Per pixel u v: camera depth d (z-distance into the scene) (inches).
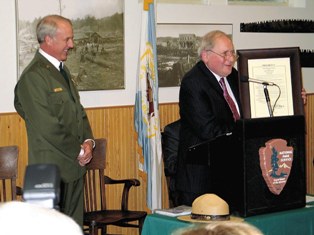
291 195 133.7
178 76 244.4
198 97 151.6
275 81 144.3
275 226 129.2
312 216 135.7
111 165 227.6
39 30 170.7
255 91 142.7
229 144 128.6
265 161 128.1
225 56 152.1
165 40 239.6
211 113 151.6
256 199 128.6
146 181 217.2
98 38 221.6
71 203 171.0
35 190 50.1
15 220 42.4
